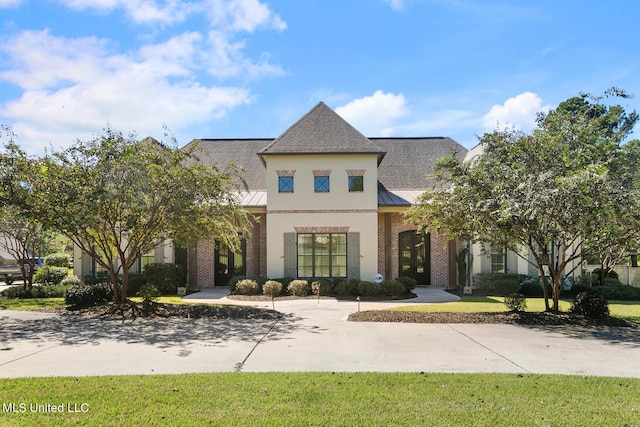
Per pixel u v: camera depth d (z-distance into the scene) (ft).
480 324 40.55
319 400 19.34
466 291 67.77
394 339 33.96
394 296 62.90
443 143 89.76
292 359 27.66
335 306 53.93
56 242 101.55
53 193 41.73
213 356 28.30
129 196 42.86
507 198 37.76
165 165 44.96
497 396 20.12
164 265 68.03
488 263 72.74
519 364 26.84
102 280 69.56
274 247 70.28
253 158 87.66
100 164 43.21
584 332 37.09
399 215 76.89
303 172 70.90
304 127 73.20
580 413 18.12
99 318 42.96
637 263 103.35
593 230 39.32
